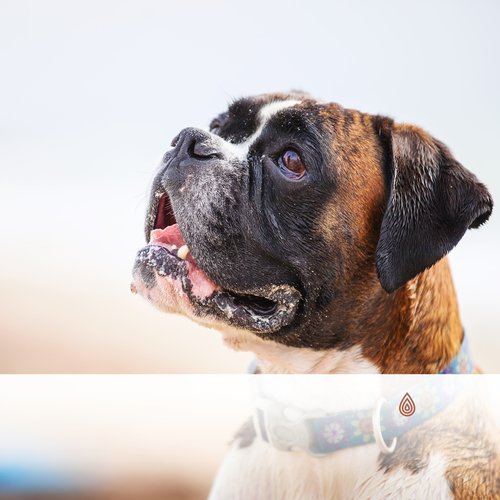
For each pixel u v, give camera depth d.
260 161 4.52
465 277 10.05
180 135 4.60
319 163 4.46
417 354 4.44
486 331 9.57
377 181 4.59
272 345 4.65
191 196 4.36
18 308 9.20
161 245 4.47
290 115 4.55
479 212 4.52
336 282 4.50
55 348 9.08
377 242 4.58
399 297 4.48
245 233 4.39
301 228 4.46
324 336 4.54
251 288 4.41
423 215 4.47
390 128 4.70
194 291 4.38
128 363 8.98
